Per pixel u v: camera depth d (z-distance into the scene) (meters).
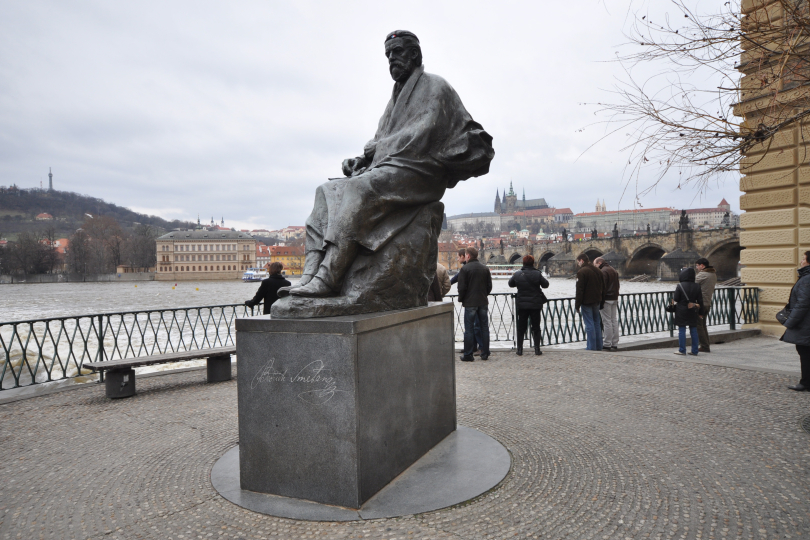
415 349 3.94
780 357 9.14
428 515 3.10
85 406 6.05
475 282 8.83
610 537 2.82
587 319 9.94
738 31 4.05
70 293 72.94
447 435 4.50
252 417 3.44
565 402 5.79
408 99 4.01
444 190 4.20
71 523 3.10
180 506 3.29
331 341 3.19
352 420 3.15
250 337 3.43
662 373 7.34
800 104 4.43
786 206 11.66
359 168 4.27
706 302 9.71
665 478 3.60
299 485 3.32
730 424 4.86
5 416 5.62
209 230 144.62
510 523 3.00
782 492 3.36
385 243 3.75
